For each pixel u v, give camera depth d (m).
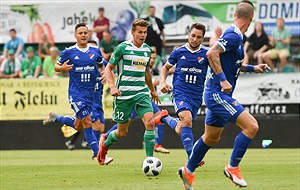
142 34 25.95
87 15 49.38
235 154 18.14
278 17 47.66
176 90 28.05
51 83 50.06
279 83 48.03
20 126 50.25
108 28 48.97
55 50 50.00
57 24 49.88
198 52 27.97
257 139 47.94
